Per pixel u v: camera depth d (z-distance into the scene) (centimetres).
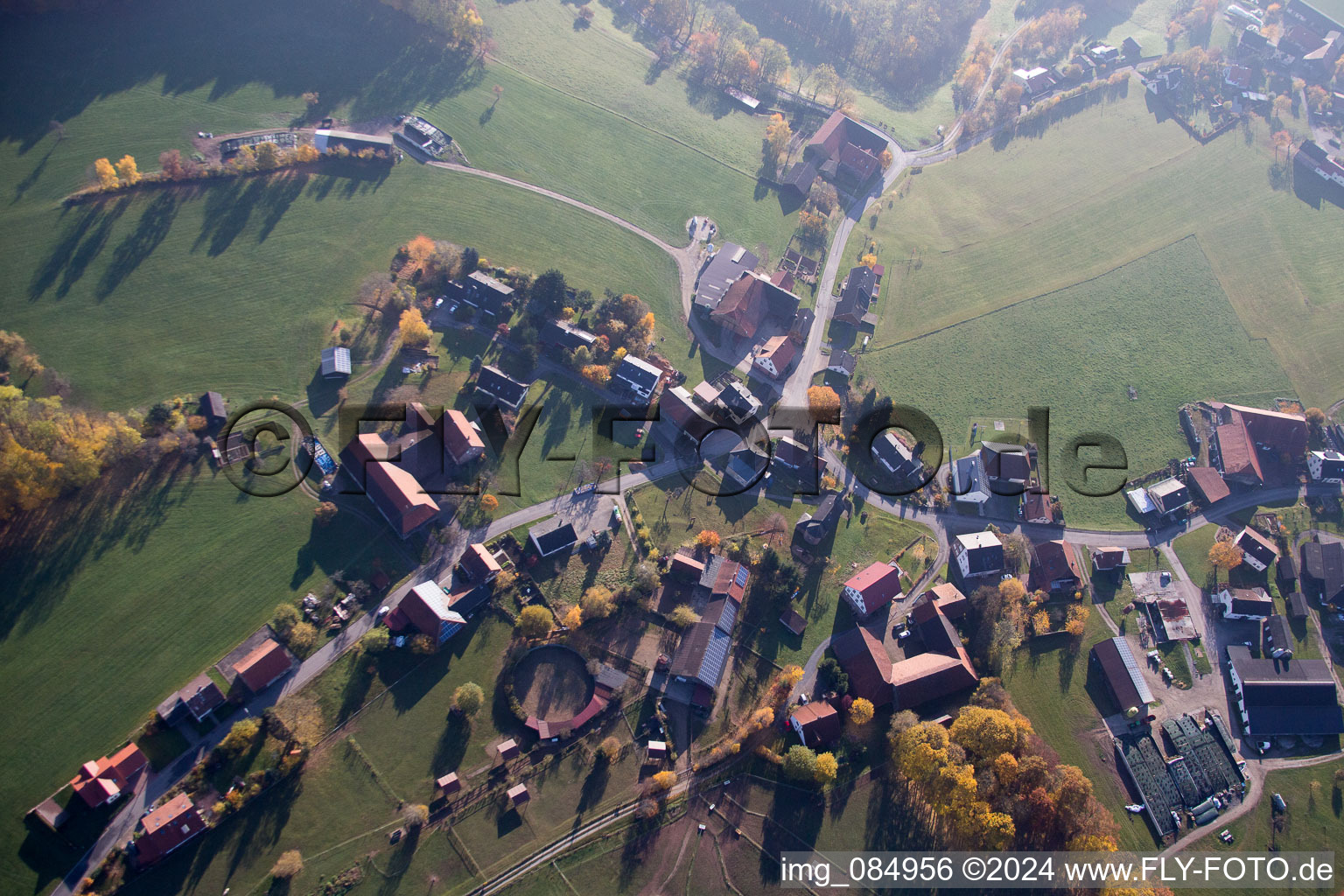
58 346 13425
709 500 13375
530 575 12150
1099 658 12362
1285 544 13950
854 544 13312
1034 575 13200
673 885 10188
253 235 15288
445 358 14238
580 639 11694
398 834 10038
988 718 10612
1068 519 14025
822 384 15325
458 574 12006
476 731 10850
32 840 9525
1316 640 12975
